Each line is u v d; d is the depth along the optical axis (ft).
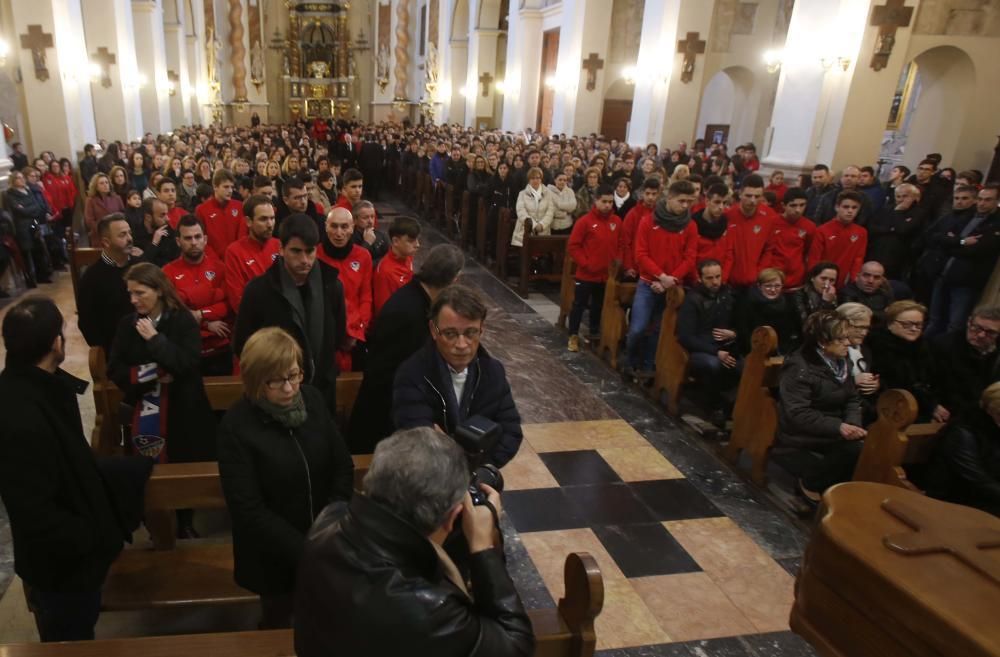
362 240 14.94
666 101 38.70
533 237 24.38
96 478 6.53
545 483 12.47
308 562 3.89
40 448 5.88
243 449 6.51
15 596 9.00
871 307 15.23
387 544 3.73
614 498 12.09
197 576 7.96
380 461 3.93
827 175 23.53
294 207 14.60
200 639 5.29
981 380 11.60
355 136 58.08
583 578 5.10
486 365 7.50
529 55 56.65
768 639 8.91
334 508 4.37
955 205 18.49
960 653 4.34
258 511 6.44
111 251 11.49
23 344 5.91
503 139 46.80
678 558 10.50
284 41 98.27
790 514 11.80
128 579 7.87
